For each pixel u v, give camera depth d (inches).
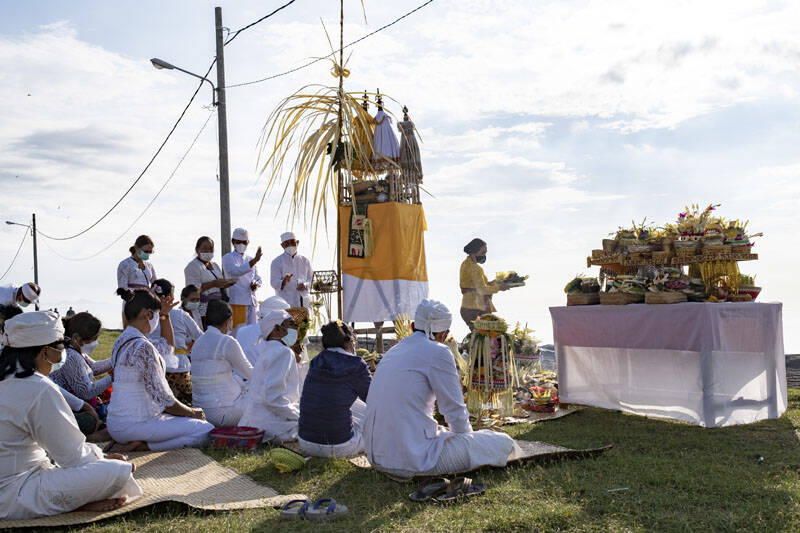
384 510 153.7
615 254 284.7
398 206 411.8
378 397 178.9
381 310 408.2
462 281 353.1
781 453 202.4
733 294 257.8
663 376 254.7
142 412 218.4
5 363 148.7
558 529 139.5
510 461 186.7
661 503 153.6
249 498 165.3
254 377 235.6
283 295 397.4
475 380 249.9
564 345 295.0
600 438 231.8
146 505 153.4
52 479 150.7
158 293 270.4
